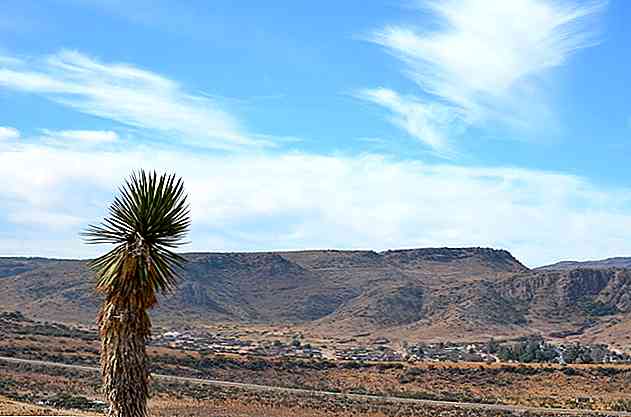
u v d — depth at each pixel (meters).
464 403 85.88
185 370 98.50
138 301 12.52
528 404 86.44
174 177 13.07
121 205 12.82
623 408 82.69
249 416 66.88
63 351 103.06
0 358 92.00
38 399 63.72
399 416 72.38
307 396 84.56
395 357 150.12
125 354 12.38
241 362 106.12
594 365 105.44
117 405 12.28
